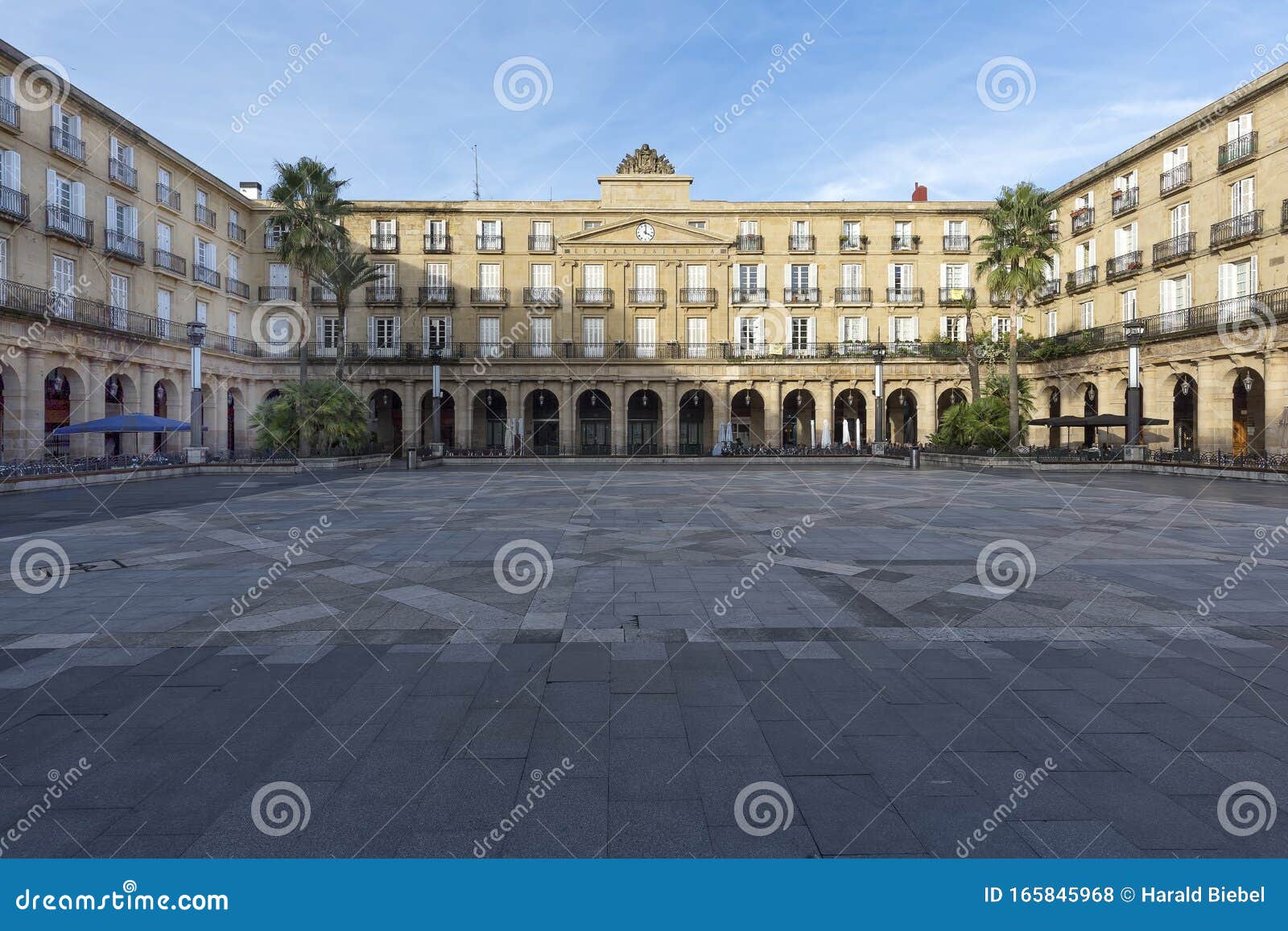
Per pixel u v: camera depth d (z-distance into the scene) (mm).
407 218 45469
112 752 3797
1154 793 3348
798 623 6188
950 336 46219
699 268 46375
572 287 45906
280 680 4848
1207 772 3541
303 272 33750
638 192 46750
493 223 45969
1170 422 32250
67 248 28828
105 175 30828
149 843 3020
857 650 5445
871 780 3488
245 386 42375
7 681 4824
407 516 13961
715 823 3135
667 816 3191
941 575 8109
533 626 6098
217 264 39594
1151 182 33719
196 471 27969
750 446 45438
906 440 48125
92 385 29641
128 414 30609
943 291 46312
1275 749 3789
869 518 13359
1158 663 5133
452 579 7953
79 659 5266
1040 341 41156
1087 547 9984
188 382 36156
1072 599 6977
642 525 12508
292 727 4094
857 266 46406
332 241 33938
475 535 11289
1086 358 37031
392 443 47750
